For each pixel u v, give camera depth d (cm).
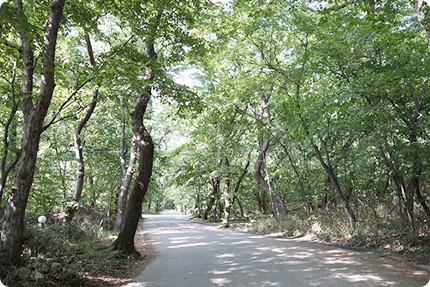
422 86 858
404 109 1010
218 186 2634
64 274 543
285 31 1356
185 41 872
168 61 982
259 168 1909
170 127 2589
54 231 916
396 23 795
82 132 1705
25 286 459
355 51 1013
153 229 1936
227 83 1620
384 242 883
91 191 1933
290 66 1304
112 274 657
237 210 3512
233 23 1362
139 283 593
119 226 1736
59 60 1109
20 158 565
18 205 547
